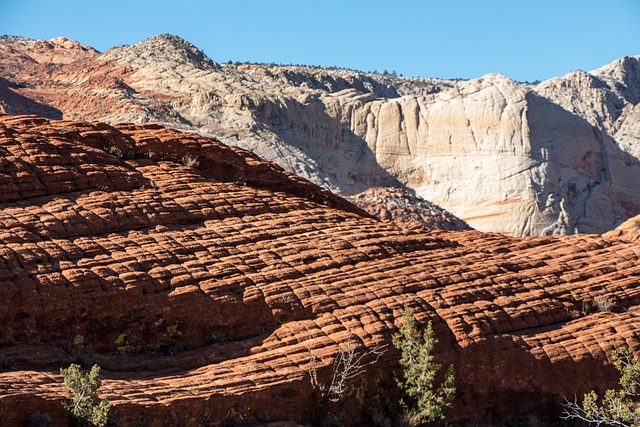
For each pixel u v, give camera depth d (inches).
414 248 1005.8
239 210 963.3
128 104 5442.9
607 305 1011.3
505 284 988.6
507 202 6230.3
